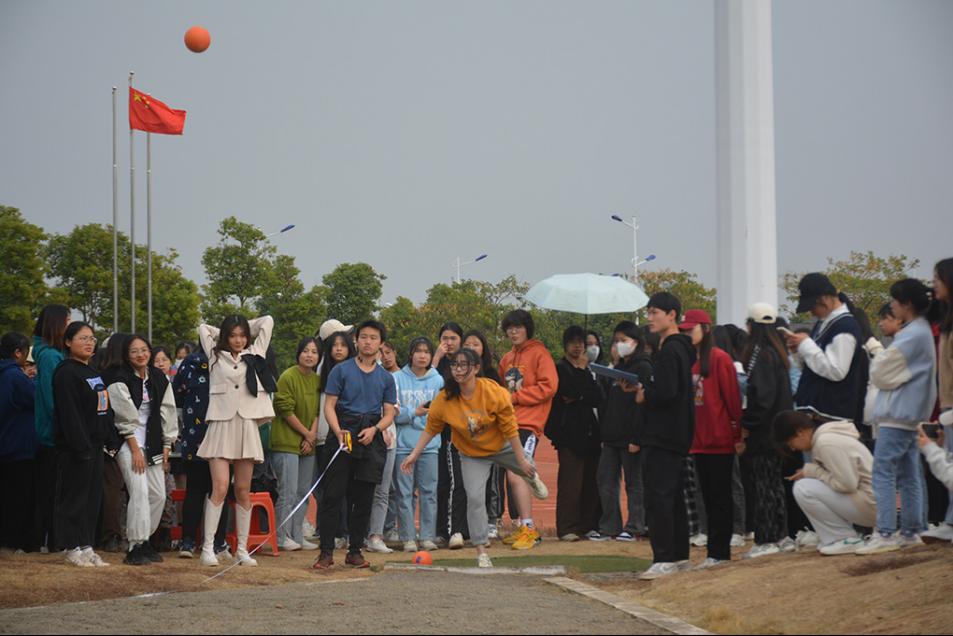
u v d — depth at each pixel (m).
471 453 12.34
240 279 55.06
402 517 14.68
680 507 11.05
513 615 8.47
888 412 10.00
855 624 7.94
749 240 15.70
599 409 15.43
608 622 8.16
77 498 11.70
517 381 14.99
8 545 12.91
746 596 9.08
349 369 12.73
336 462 12.49
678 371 10.79
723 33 15.95
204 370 12.82
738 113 15.80
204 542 12.31
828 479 10.42
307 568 12.51
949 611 7.79
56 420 11.64
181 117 35.38
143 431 12.53
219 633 7.75
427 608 8.84
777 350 11.20
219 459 12.32
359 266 61.75
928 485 11.42
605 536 15.08
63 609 9.16
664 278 61.56
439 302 66.06
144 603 9.37
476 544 12.34
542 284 16.64
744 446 11.21
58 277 53.69
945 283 9.63
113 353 12.39
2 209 50.72
